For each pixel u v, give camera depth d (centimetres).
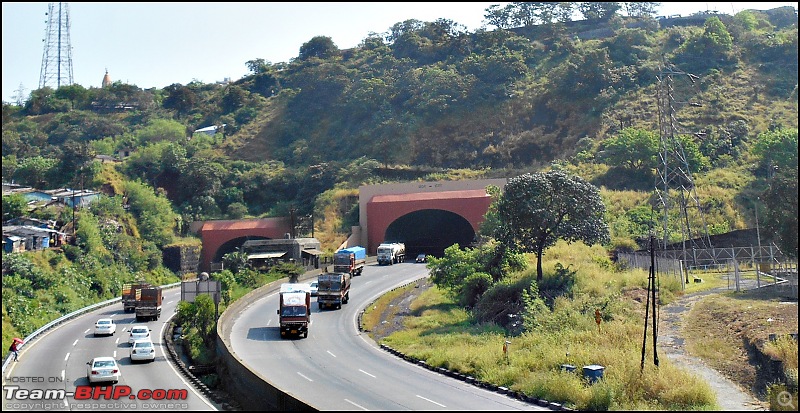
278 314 6069
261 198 13662
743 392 3709
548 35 18325
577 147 12731
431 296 7225
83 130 17000
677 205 9375
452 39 18650
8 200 10150
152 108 18875
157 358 5288
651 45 16062
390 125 15138
